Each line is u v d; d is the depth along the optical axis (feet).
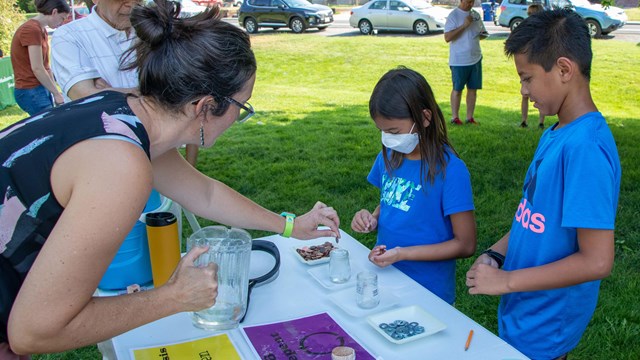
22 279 3.80
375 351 4.70
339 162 18.94
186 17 4.00
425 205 6.77
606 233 4.80
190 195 5.63
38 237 3.69
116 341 4.89
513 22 54.95
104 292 5.80
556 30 4.94
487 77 36.65
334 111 28.30
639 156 18.86
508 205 14.73
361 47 49.19
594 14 50.08
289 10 59.77
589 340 9.04
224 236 5.28
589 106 5.08
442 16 55.77
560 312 5.42
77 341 3.57
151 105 4.04
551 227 5.22
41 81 18.60
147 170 3.66
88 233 3.37
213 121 4.14
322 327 5.06
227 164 18.88
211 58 3.81
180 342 4.86
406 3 56.49
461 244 6.65
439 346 4.75
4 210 3.66
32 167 3.59
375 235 13.17
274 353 4.65
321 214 6.37
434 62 42.22
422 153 6.62
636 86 33.06
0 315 3.80
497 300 10.44
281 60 45.83
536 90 5.15
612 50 43.68
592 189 4.78
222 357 4.65
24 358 4.27
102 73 7.89
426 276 6.83
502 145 20.30
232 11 85.25
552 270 4.98
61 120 3.73
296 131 23.68
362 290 5.40
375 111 6.54
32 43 18.12
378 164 7.62
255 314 5.31
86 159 3.50
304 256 6.49
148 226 5.58
